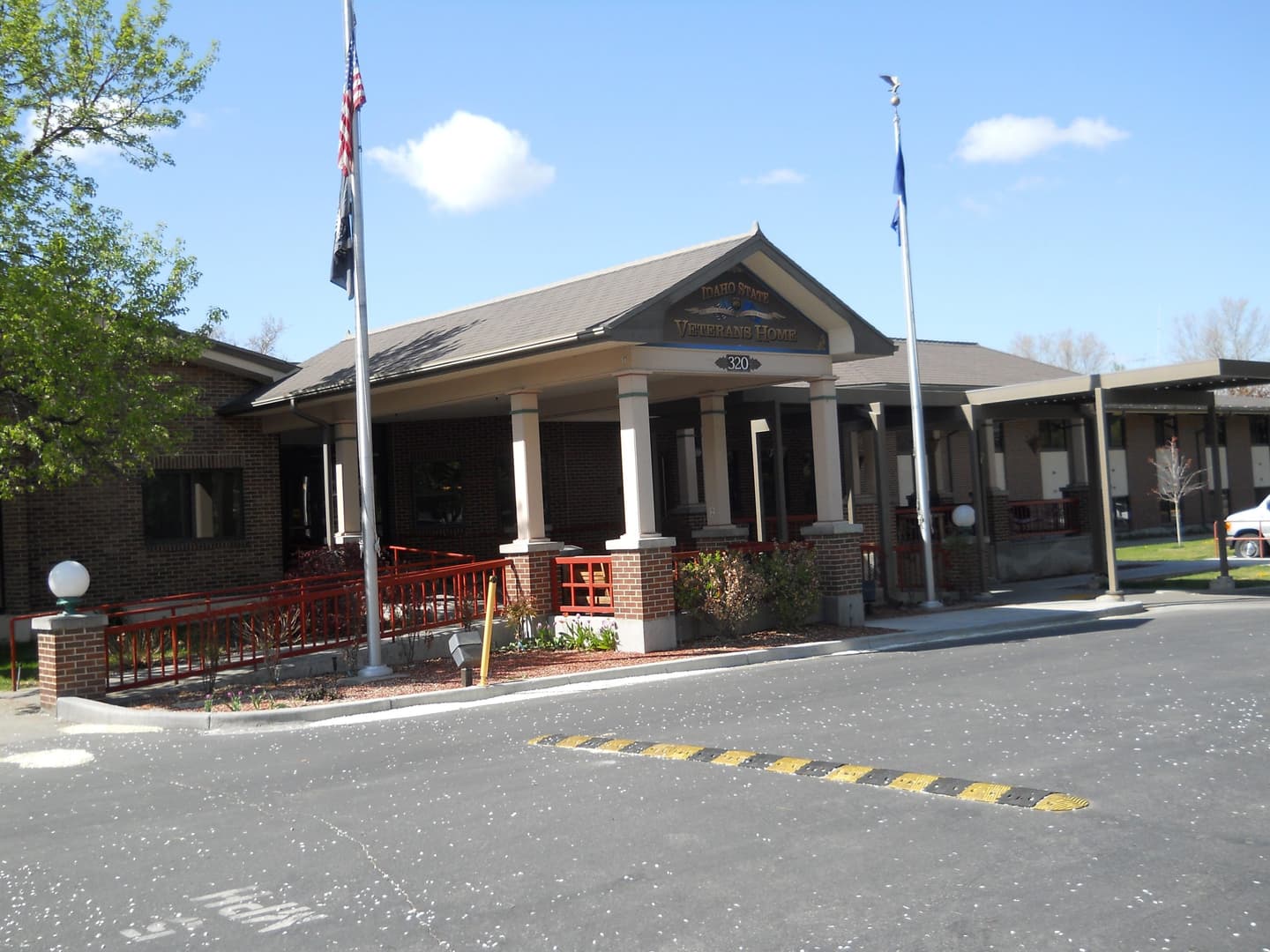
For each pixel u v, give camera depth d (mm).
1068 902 5617
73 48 17344
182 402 16016
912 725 10070
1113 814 7074
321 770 9656
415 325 21844
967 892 5824
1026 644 15367
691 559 16719
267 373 21812
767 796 7906
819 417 18344
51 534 19094
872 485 26172
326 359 22453
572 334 15016
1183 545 34312
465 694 13234
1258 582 22859
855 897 5832
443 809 8062
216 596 18047
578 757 9555
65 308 14578
